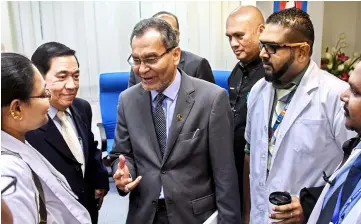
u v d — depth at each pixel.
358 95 0.90
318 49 3.52
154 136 1.37
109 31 3.42
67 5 3.29
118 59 3.49
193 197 1.36
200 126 1.35
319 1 3.41
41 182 1.03
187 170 1.36
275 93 1.41
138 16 3.44
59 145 1.37
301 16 1.27
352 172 0.93
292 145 1.32
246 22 2.00
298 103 1.31
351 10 3.94
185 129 1.33
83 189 1.48
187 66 2.47
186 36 3.57
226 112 1.38
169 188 1.33
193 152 1.34
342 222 0.86
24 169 0.92
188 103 1.35
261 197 1.42
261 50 1.33
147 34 1.26
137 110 1.42
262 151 1.41
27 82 0.94
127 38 3.46
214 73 3.09
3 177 0.85
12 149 0.96
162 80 1.31
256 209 1.45
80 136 1.57
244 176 1.74
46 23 3.28
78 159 1.48
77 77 1.45
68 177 1.40
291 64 1.28
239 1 3.54
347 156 1.08
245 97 2.02
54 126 1.38
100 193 1.75
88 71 3.45
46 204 1.05
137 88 1.46
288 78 1.33
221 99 1.36
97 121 3.54
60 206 1.09
